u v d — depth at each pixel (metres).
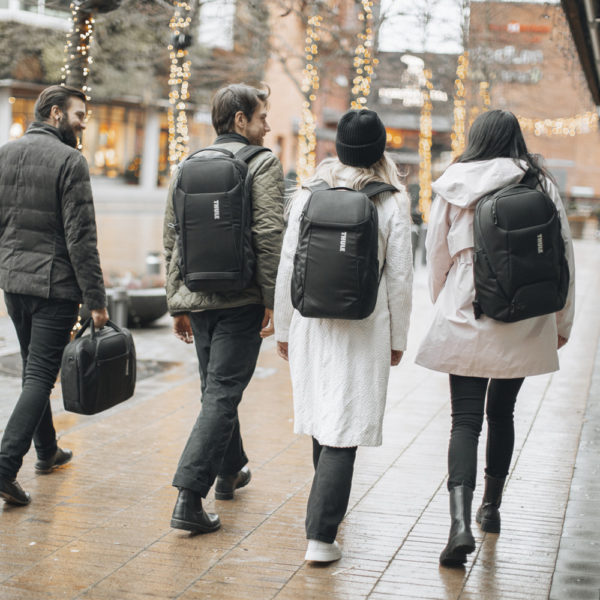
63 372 5.25
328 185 4.54
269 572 4.33
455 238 4.54
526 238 4.30
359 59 10.49
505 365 4.47
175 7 10.14
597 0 9.56
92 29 9.27
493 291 4.34
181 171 4.85
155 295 12.80
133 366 5.49
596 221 45.38
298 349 4.54
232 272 4.71
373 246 4.29
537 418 7.66
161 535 4.79
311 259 4.28
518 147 4.60
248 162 4.92
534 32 22.98
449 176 4.51
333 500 4.40
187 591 4.08
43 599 3.95
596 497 5.55
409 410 7.95
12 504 5.19
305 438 6.95
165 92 34.97
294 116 53.94
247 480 5.53
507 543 4.77
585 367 10.24
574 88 18.00
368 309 4.30
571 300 4.63
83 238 5.24
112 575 4.24
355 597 4.06
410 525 5.04
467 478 4.42
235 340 4.91
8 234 5.36
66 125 5.47
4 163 5.38
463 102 19.00
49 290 5.27
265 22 19.17
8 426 5.17
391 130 36.16
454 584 4.22
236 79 20.53
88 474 5.85
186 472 4.72
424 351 4.61
